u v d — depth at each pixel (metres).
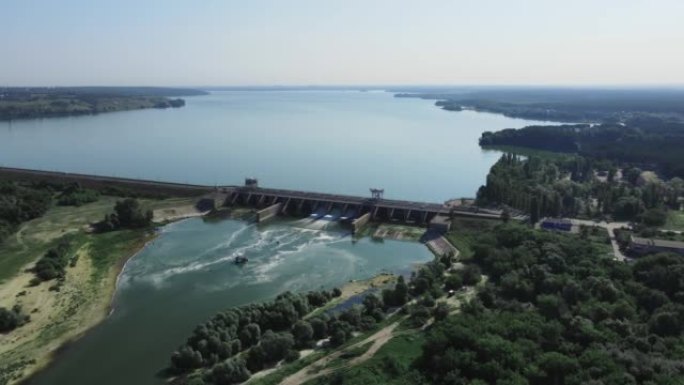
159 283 170.62
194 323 143.12
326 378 106.19
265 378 108.56
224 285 169.38
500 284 156.62
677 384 91.44
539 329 117.75
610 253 184.38
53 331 137.38
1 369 119.38
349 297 158.00
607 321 121.94
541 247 174.75
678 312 123.25
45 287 161.50
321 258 197.25
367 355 117.62
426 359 109.19
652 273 145.75
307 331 126.62
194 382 106.62
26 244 195.50
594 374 96.44
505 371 99.69
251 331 126.75
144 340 133.75
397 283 156.62
